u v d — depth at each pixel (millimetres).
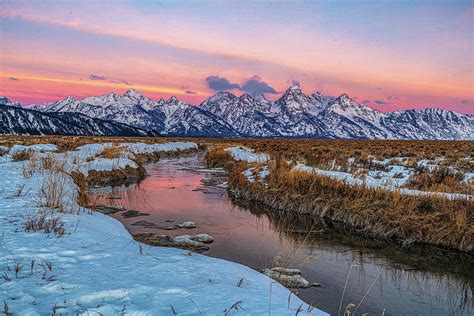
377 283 6477
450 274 7039
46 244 5535
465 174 16062
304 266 7227
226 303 3652
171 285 4090
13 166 15828
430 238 9031
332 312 5203
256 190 14133
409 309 5480
